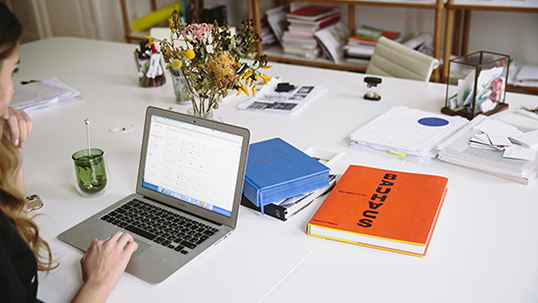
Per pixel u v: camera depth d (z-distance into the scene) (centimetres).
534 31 284
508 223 106
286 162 121
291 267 95
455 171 131
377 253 98
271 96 195
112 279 89
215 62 123
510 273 91
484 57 169
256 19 346
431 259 96
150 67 209
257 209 115
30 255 82
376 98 186
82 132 168
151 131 118
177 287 91
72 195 126
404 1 283
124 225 109
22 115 117
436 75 279
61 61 259
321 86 204
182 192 113
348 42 331
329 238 104
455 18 302
